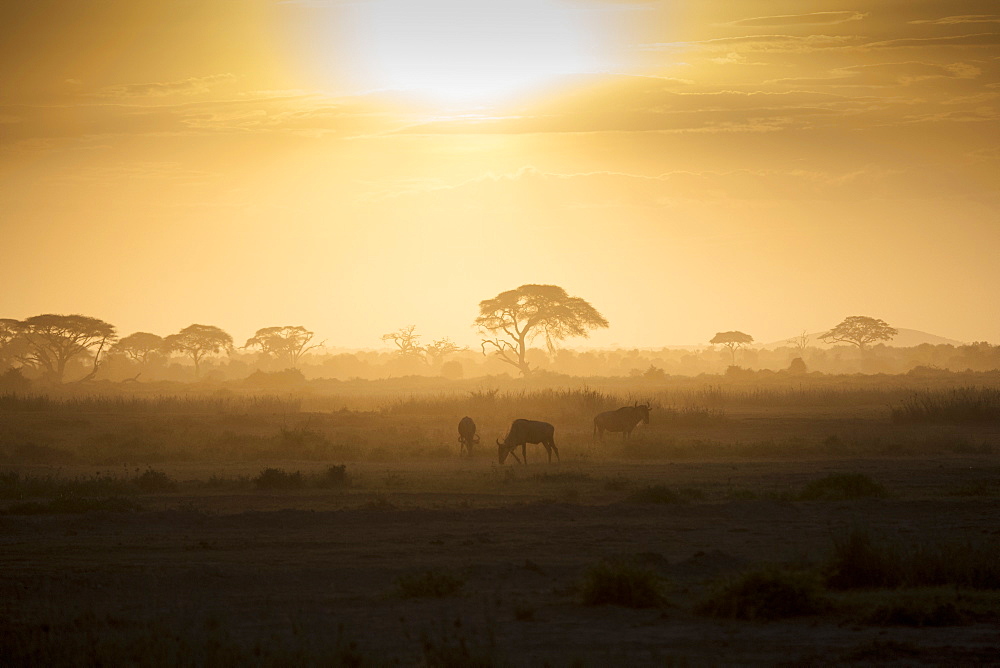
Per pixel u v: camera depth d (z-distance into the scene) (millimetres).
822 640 39312
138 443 149875
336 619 43562
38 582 52281
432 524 71688
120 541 65938
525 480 102125
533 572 54031
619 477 104000
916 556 51500
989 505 77125
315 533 68438
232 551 62125
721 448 134625
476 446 146250
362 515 75812
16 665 35312
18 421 190750
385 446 146625
